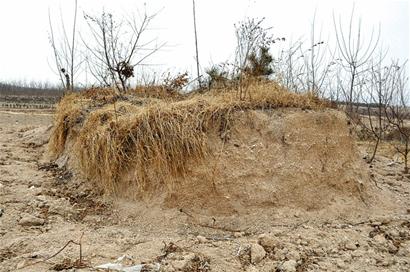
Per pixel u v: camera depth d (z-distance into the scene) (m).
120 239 3.54
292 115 4.62
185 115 4.39
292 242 3.63
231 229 3.96
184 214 4.07
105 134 4.68
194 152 4.20
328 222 4.22
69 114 6.30
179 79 6.65
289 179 4.35
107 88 7.63
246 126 4.44
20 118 19.25
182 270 3.03
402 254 3.62
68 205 4.47
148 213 4.15
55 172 5.72
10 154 7.16
